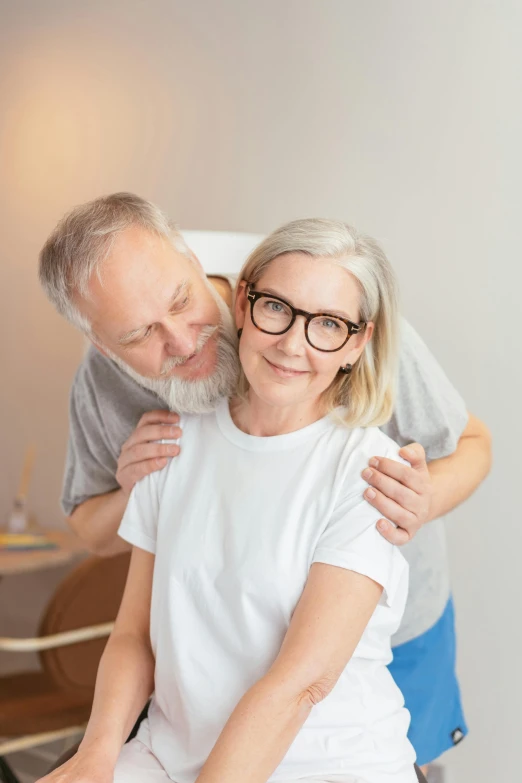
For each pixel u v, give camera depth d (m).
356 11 2.62
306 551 1.13
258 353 1.14
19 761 3.36
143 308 1.19
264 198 2.84
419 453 1.23
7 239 3.61
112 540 1.62
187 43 3.06
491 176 2.36
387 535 1.13
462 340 2.42
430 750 1.66
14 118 3.59
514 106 2.32
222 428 1.25
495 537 2.38
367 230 2.59
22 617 3.56
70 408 1.60
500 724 2.38
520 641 2.34
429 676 1.63
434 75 2.46
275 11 2.81
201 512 1.21
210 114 2.99
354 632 1.08
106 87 3.31
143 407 1.48
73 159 3.41
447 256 2.44
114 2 3.28
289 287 1.11
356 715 1.16
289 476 1.17
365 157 2.60
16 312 3.59
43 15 3.50
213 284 1.44
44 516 3.51
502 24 2.34
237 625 1.15
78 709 2.45
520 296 2.32
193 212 3.04
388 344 1.21
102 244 1.19
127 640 1.27
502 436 2.36
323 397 1.22
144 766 1.20
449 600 1.72
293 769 1.12
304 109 2.74
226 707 1.16
